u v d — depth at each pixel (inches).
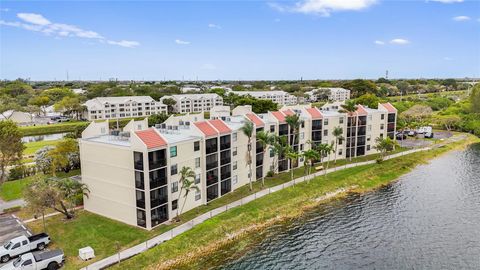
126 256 1690.5
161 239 1866.4
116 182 2087.8
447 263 1787.6
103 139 2290.8
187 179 2201.0
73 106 7229.3
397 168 3447.3
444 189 2915.8
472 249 1925.4
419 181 3134.8
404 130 5265.8
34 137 5777.6
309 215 2386.8
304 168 3346.5
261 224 2212.1
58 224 2068.2
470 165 3659.0
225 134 2518.5
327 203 2608.3
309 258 1836.9
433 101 7431.1
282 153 2891.2
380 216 2375.7
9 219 2142.0
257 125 2891.2
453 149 4389.8
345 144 3725.4
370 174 3208.7
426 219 2322.8
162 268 1684.3
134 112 7672.2
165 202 2075.5
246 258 1823.3
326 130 3582.7
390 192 2856.8
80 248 1760.6
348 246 1966.0
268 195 2576.3
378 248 1943.9
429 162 3764.8
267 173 3053.6
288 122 2997.0
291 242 2006.6
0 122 2664.9
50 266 1572.3
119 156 2037.4
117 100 7534.5
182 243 1854.1
